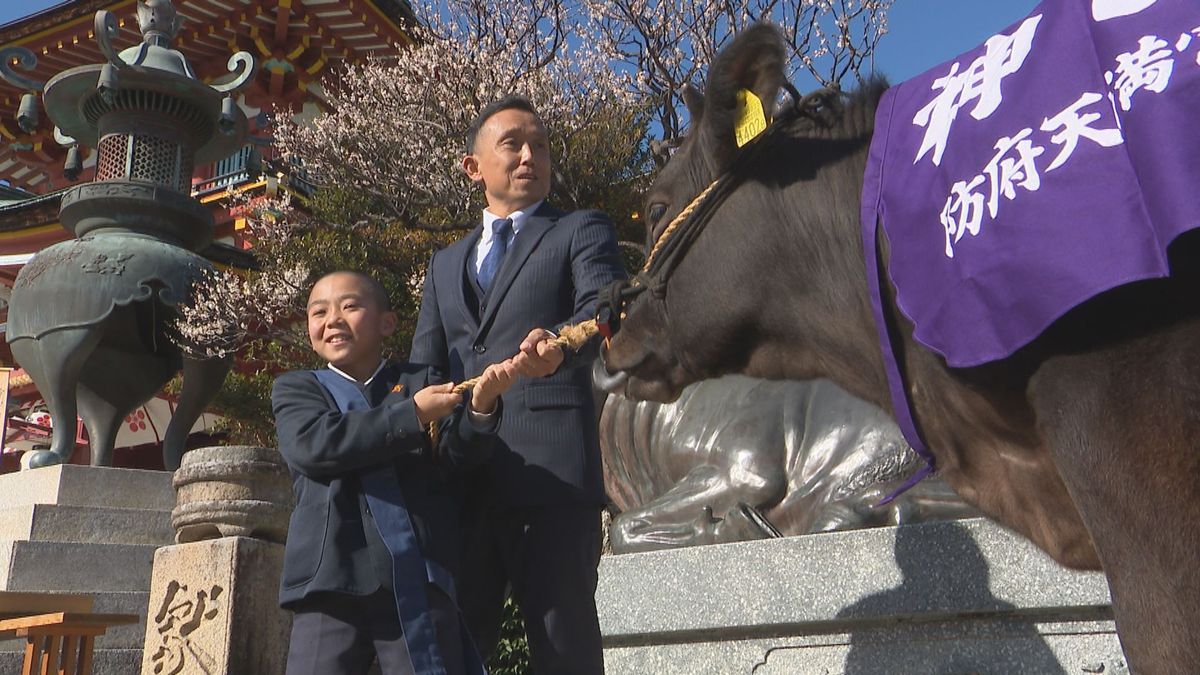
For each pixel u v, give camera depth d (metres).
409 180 12.34
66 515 5.04
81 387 6.57
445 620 2.51
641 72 13.00
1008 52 1.94
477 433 2.55
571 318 2.76
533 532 2.69
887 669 3.48
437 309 3.03
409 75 12.75
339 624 2.52
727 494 4.51
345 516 2.56
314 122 13.45
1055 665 3.22
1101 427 1.60
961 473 2.05
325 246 12.56
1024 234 1.71
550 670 2.61
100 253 6.38
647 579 3.94
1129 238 1.57
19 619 3.29
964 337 1.77
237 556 4.16
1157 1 1.73
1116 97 1.68
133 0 21.62
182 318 6.72
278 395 2.76
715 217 2.35
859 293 2.17
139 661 4.82
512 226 2.96
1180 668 1.50
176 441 6.89
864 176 2.13
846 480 4.26
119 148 7.17
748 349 2.38
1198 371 1.52
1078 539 1.91
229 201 18.36
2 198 21.97
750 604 3.71
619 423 5.18
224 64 22.78
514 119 2.99
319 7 21.45
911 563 3.45
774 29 2.24
